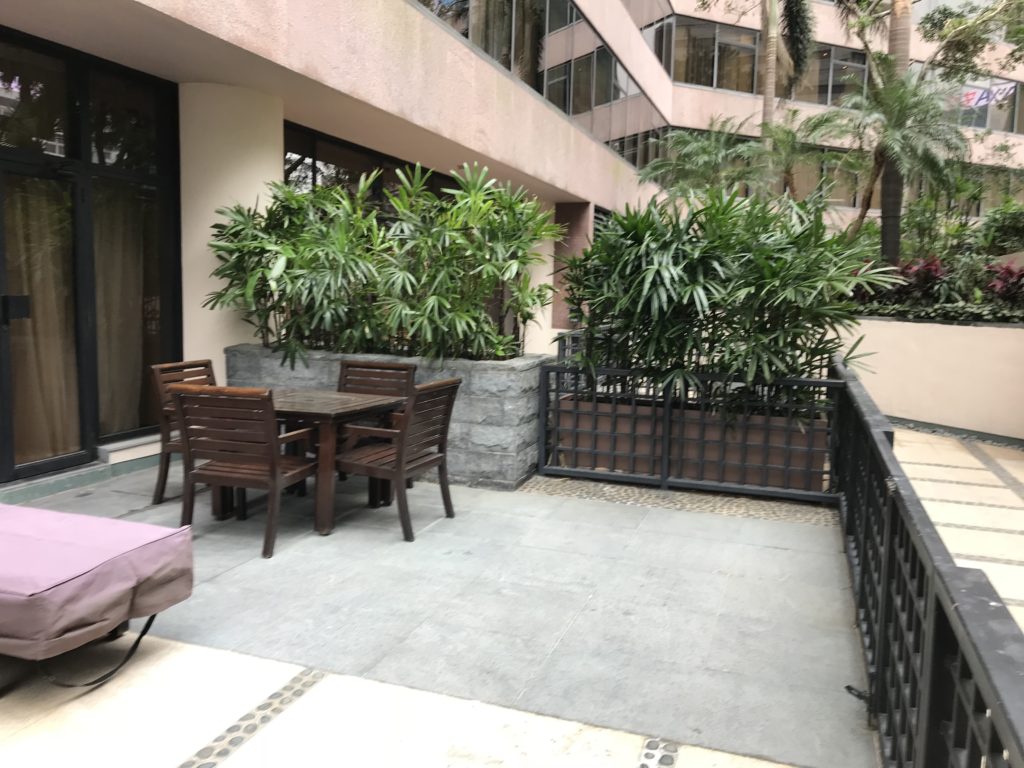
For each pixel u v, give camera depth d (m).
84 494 4.81
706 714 2.44
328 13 5.74
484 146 8.59
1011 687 0.98
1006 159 18.31
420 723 2.34
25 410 4.81
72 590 2.25
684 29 21.28
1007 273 8.59
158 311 5.86
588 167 12.64
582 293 5.28
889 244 11.47
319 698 2.48
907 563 1.96
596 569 3.71
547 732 2.31
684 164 14.64
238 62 5.22
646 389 5.32
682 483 5.16
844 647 2.93
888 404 8.85
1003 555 4.27
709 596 3.40
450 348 5.52
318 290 5.20
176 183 5.90
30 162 4.73
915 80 11.95
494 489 5.16
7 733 2.25
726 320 4.97
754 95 22.11
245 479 3.76
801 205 5.31
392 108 6.66
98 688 2.51
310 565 3.66
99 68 5.21
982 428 7.78
